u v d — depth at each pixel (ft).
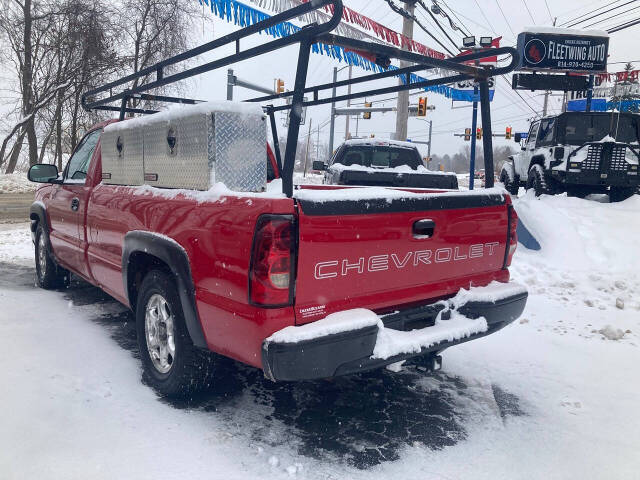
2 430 9.64
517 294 11.93
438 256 10.91
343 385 12.72
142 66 76.33
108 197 13.78
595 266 25.64
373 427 10.65
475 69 12.62
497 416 11.33
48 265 20.07
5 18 88.84
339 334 8.80
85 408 10.70
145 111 18.81
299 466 9.00
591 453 9.91
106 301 19.02
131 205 12.34
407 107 55.83
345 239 9.20
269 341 8.48
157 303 11.73
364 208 9.44
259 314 8.57
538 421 11.15
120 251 13.21
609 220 29.12
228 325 9.20
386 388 12.64
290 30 36.52
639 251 26.22
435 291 11.02
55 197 18.35
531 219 29.66
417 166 33.27
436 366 10.99
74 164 18.03
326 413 11.18
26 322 16.17
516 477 9.05
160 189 11.57
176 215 10.48
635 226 28.37
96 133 17.08
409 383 12.99
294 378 8.66
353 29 41.09
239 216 8.86
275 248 8.42
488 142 13.26
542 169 40.88
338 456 9.46
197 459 9.09
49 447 9.20
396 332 9.98
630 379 13.43
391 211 9.87
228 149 10.07
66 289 20.83
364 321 9.15
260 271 8.48
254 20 34.04
